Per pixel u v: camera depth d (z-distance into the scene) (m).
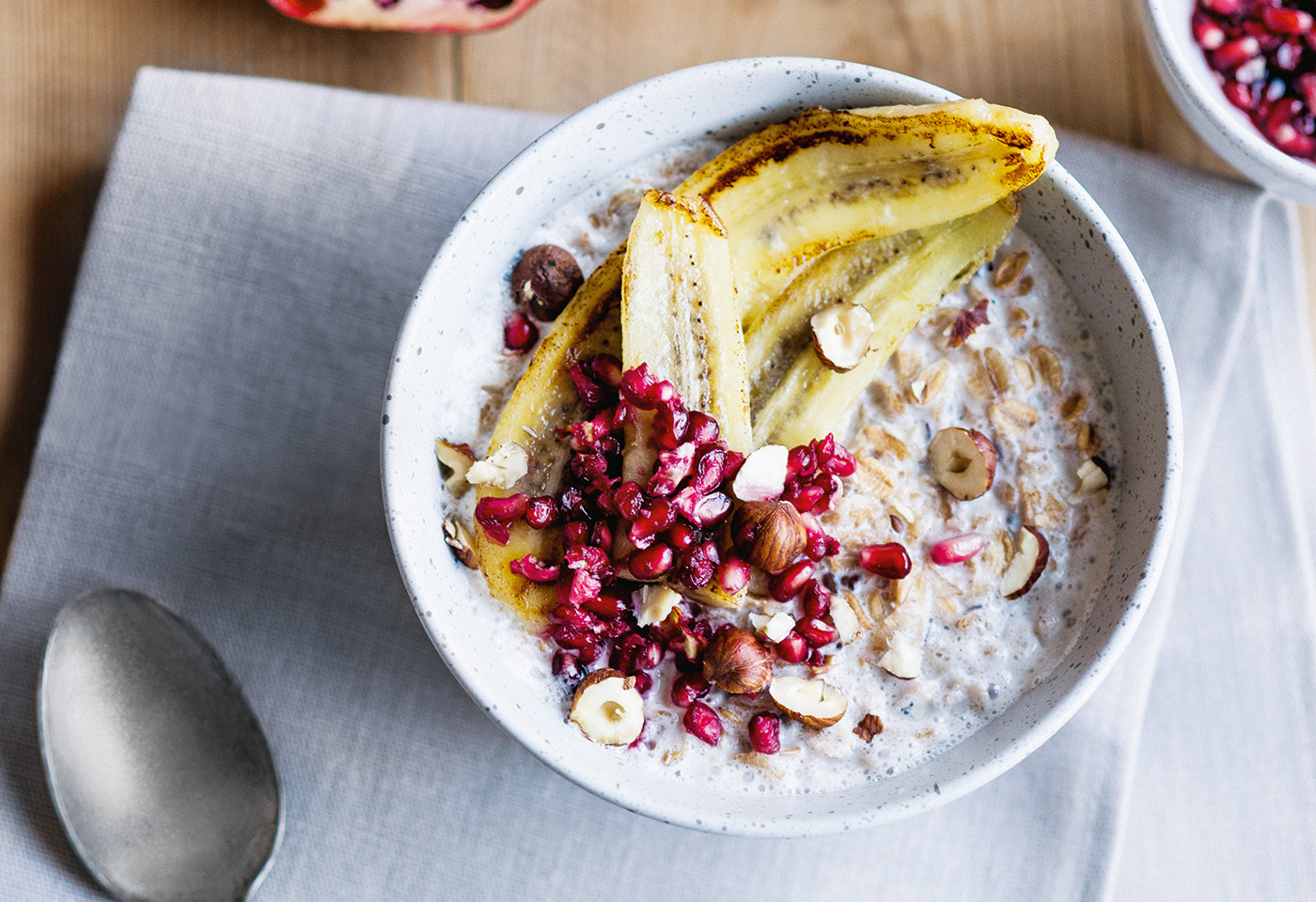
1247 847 0.52
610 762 0.45
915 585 0.46
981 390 0.47
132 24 0.55
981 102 0.44
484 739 0.51
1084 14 0.54
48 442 0.52
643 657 0.45
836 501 0.46
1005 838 0.51
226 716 0.51
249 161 0.52
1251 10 0.52
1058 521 0.46
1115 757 0.50
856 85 0.45
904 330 0.46
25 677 0.52
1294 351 0.53
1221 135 0.50
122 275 0.53
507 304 0.47
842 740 0.45
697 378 0.44
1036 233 0.47
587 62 0.55
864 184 0.45
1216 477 0.52
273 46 0.55
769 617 0.45
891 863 0.51
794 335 0.46
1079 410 0.47
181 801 0.51
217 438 0.52
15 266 0.55
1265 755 0.52
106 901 0.52
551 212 0.47
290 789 0.51
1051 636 0.46
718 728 0.45
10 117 0.55
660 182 0.47
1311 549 0.53
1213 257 0.52
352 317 0.52
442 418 0.46
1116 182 0.52
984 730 0.45
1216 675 0.52
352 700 0.51
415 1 0.53
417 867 0.51
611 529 0.45
